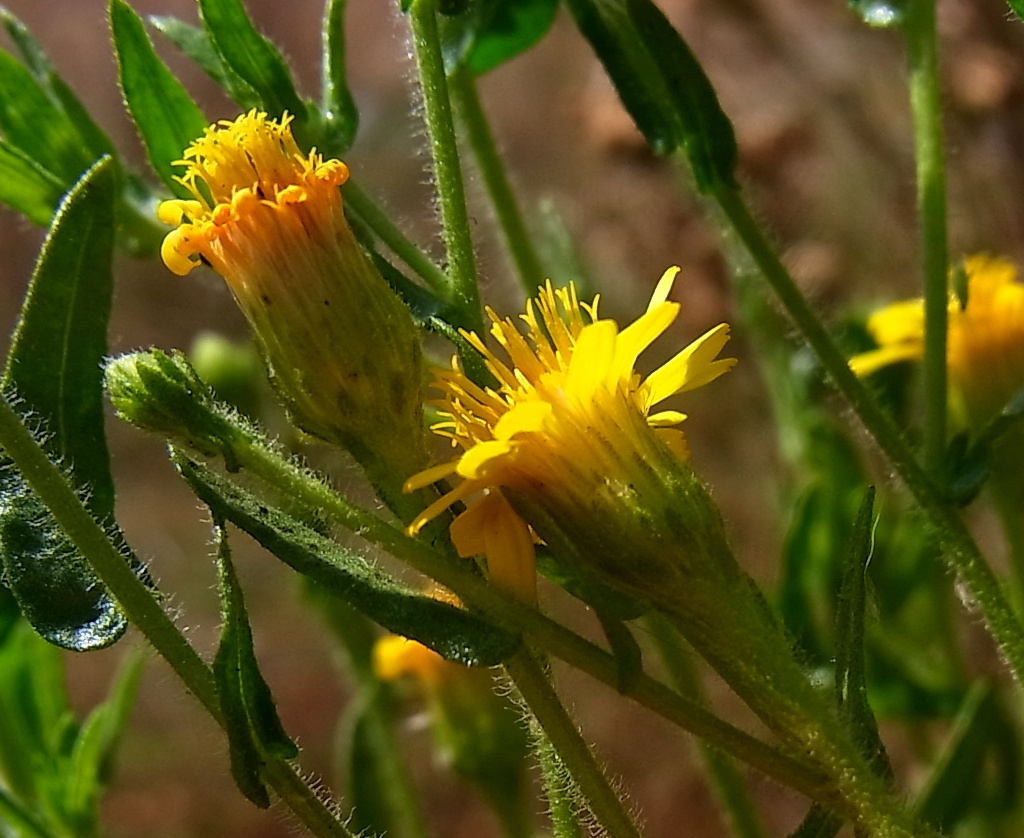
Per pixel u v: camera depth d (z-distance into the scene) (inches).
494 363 4.0
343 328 4.0
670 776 9.8
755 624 4.0
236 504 3.9
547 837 7.0
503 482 4.0
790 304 4.8
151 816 12.0
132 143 13.9
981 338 5.4
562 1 5.4
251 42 4.6
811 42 9.9
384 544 4.0
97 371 4.3
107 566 3.9
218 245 4.0
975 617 7.6
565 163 11.3
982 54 8.5
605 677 4.0
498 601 3.9
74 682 13.2
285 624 12.4
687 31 10.3
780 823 8.3
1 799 5.4
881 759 4.1
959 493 4.7
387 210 5.2
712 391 9.6
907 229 9.5
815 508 5.8
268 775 4.0
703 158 4.8
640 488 4.0
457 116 5.3
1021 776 6.1
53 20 14.8
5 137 5.1
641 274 9.7
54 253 4.3
